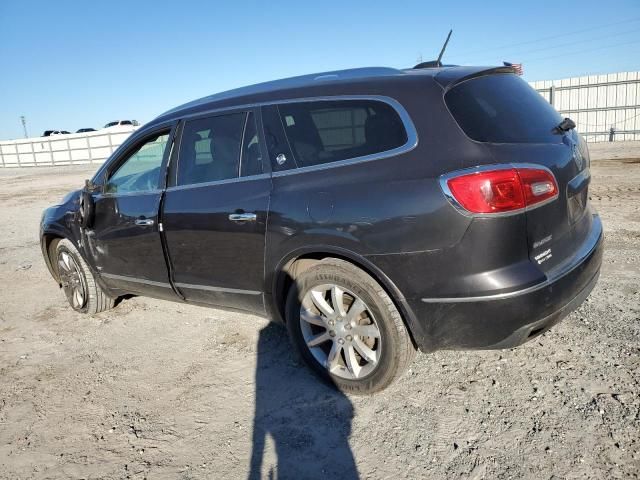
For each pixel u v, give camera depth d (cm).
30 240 878
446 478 227
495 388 291
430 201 246
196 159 355
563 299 254
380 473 235
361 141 279
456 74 278
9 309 511
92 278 457
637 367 297
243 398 308
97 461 262
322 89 301
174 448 267
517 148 252
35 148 3944
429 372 315
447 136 254
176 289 378
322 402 296
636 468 221
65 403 321
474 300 242
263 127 319
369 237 262
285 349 368
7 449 277
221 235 327
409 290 257
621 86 1958
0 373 369
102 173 425
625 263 483
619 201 795
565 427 251
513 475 224
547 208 253
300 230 285
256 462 250
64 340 421
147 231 377
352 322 287
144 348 392
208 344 389
